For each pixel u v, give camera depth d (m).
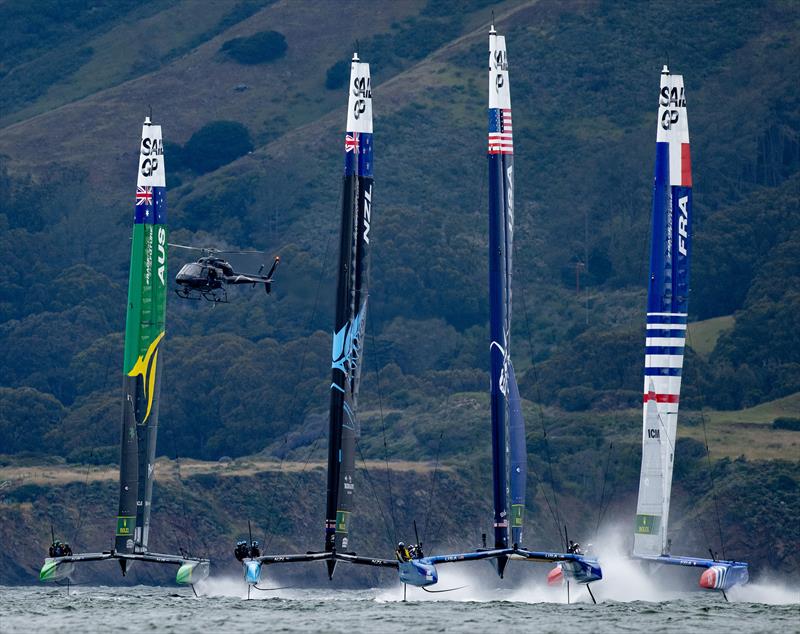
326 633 173.62
